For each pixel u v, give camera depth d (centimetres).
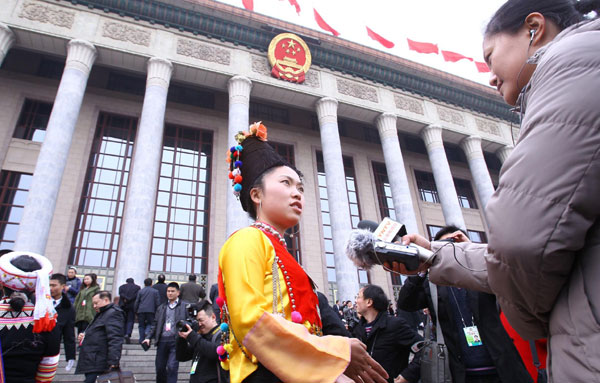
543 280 89
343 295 1454
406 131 2108
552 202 84
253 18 1725
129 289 986
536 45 120
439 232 324
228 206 1433
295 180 166
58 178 1208
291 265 140
